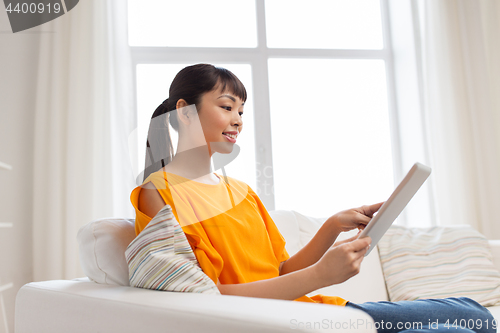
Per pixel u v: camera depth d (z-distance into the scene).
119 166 2.43
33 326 0.98
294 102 3.01
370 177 3.06
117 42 2.57
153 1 2.90
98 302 0.82
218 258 0.89
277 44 3.04
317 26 3.12
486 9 3.07
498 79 2.99
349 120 3.08
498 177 2.83
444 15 2.98
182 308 0.68
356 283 1.69
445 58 2.96
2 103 2.44
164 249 0.85
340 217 1.08
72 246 2.34
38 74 2.45
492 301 1.66
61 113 2.48
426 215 2.88
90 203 2.41
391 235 1.88
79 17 2.55
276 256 1.10
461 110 2.91
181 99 0.99
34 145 2.40
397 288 1.71
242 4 2.99
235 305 0.67
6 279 2.31
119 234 1.02
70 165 2.40
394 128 3.12
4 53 2.47
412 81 3.00
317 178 2.98
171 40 2.89
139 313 0.73
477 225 2.82
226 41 2.95
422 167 0.73
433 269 1.75
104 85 2.55
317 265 0.80
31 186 2.44
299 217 1.78
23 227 2.40
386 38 3.19
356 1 3.20
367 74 3.15
